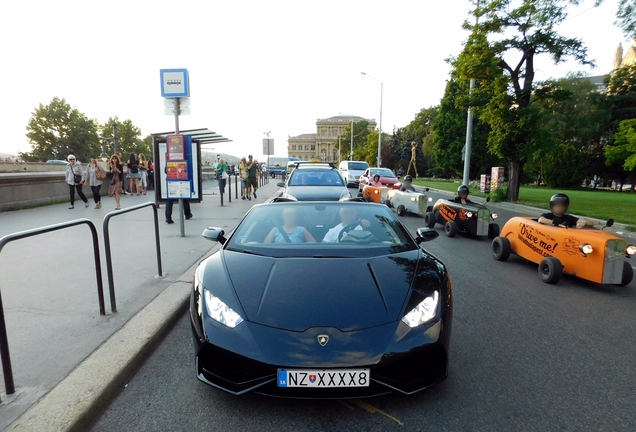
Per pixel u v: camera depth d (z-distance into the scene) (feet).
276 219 13.56
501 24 58.13
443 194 78.95
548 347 12.12
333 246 11.84
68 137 302.86
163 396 9.20
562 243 19.20
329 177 35.35
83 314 13.21
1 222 31.55
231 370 8.34
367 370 7.84
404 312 8.73
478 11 58.75
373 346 8.04
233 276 10.02
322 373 7.80
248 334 8.28
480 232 30.04
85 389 8.77
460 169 165.27
